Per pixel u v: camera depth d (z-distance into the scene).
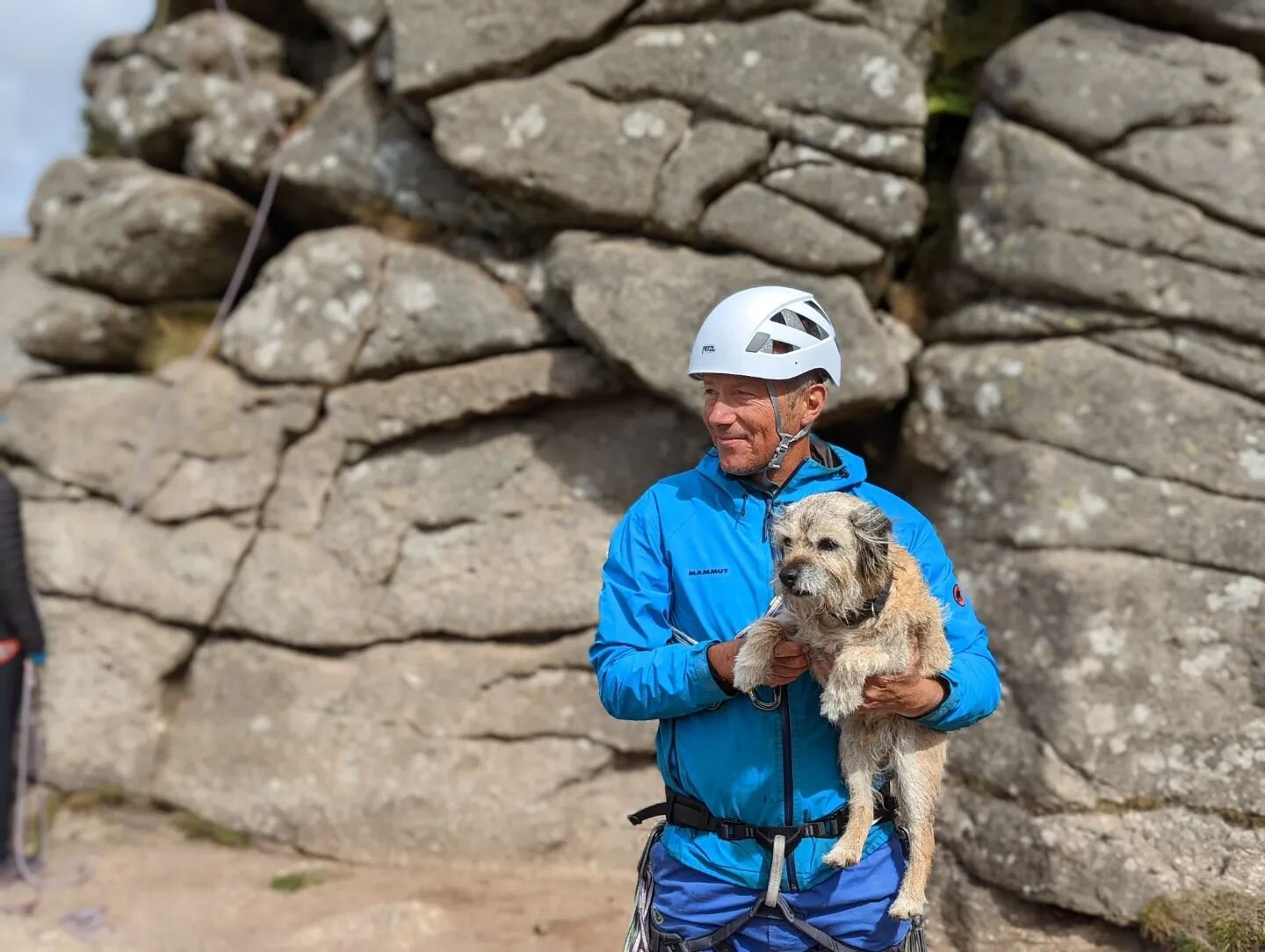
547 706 5.39
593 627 5.40
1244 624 4.37
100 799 5.76
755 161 5.12
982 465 4.85
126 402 6.09
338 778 5.45
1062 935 4.32
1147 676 4.40
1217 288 4.62
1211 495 4.52
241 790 5.59
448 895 4.98
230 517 5.85
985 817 4.52
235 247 6.34
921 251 5.40
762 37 5.14
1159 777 4.32
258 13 6.86
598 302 5.14
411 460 5.70
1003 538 4.74
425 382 5.62
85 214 6.31
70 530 6.01
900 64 5.04
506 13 5.34
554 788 5.32
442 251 5.78
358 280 5.75
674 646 2.57
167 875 5.25
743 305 2.69
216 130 6.27
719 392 2.71
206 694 5.79
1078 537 4.60
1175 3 4.83
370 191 5.93
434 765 5.39
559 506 5.54
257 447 5.85
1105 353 4.75
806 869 2.56
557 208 5.36
